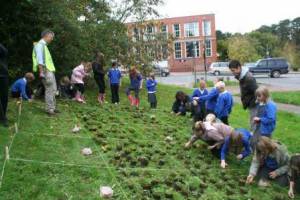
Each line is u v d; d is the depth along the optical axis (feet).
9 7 56.08
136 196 21.70
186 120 43.78
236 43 237.86
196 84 112.68
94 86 72.13
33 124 32.53
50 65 36.50
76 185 22.11
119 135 33.01
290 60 240.12
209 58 271.49
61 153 26.68
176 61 266.77
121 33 78.28
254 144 28.30
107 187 21.61
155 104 55.47
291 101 71.72
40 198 20.27
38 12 56.80
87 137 30.86
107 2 79.92
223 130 29.43
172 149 30.94
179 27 271.28
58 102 46.19
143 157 26.96
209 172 27.17
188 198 22.45
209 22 270.46
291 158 25.34
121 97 68.95
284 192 25.46
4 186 20.86
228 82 117.08
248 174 27.53
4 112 31.24
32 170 23.13
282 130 44.24
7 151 24.11
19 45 57.77
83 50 62.49
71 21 59.21
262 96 27.84
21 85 41.98
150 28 88.94
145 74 83.87
